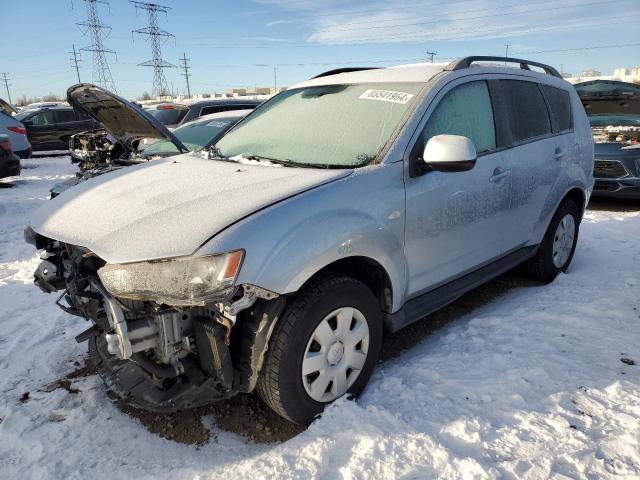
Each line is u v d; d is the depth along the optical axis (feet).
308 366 7.68
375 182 8.48
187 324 7.37
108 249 7.00
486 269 11.50
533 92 12.84
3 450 7.89
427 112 9.52
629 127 24.35
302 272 7.20
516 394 8.44
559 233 14.05
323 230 7.52
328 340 7.85
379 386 8.94
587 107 26.27
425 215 9.23
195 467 7.35
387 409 8.21
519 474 6.72
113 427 8.40
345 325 8.09
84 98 16.78
